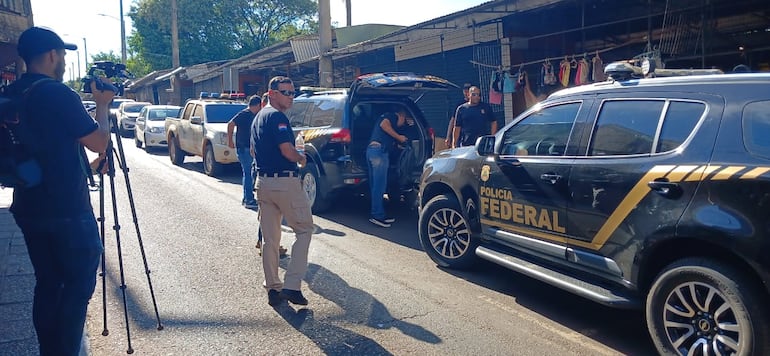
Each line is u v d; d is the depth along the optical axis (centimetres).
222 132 1278
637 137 436
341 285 580
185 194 1087
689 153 396
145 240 745
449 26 1129
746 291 352
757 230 346
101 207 412
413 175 888
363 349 439
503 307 526
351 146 865
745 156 365
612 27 1073
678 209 388
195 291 560
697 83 410
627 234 425
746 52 895
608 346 448
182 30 4612
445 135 1304
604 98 473
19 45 348
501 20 1161
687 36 940
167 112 1988
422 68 1430
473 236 595
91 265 357
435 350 439
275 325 482
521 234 529
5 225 784
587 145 473
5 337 433
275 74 2273
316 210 920
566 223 479
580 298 550
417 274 616
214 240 746
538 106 533
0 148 326
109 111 375
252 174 944
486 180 566
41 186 336
